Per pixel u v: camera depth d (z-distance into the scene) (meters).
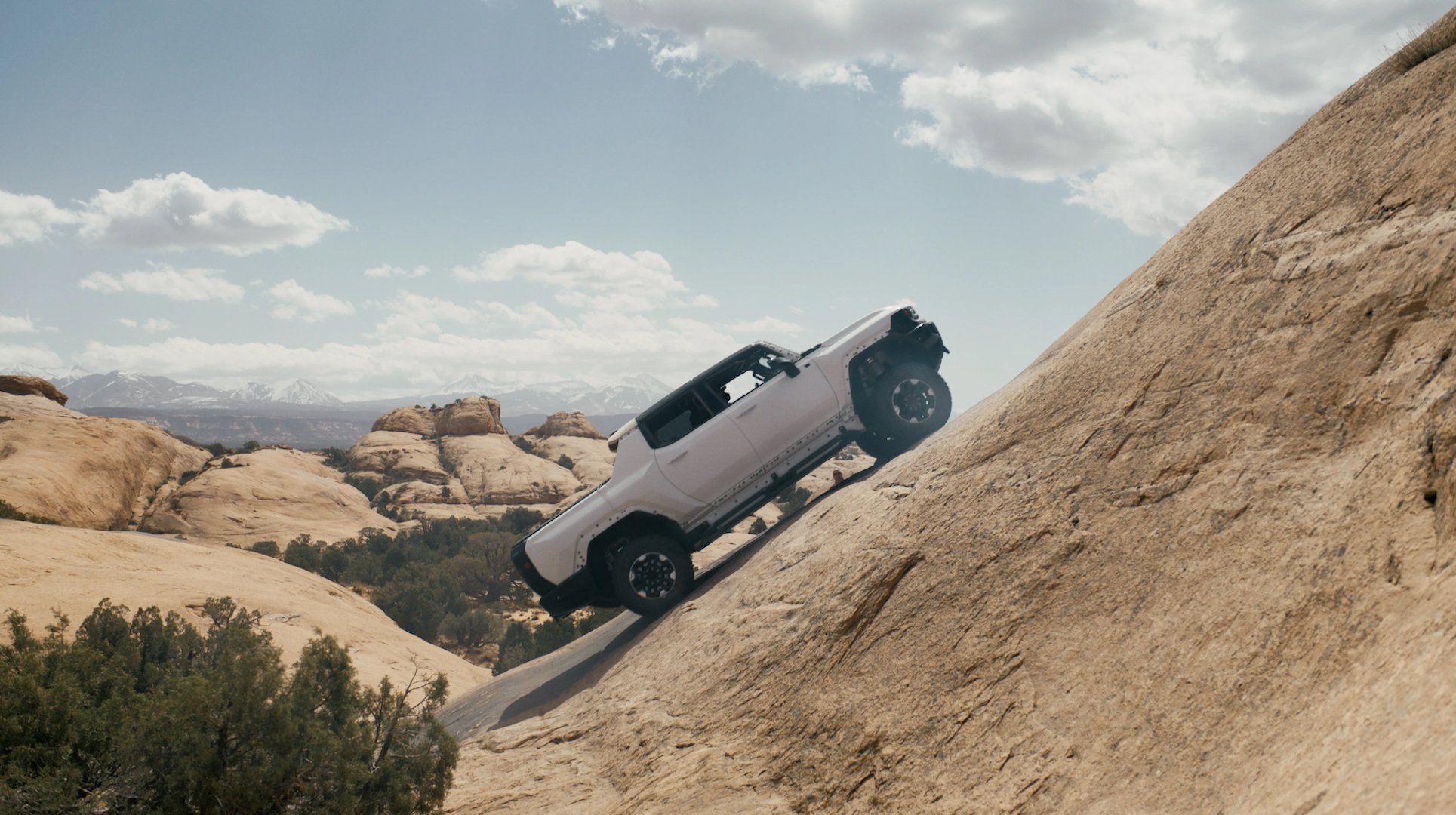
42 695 5.60
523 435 107.56
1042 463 5.18
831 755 4.61
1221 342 4.72
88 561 14.98
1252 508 3.72
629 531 9.20
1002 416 6.16
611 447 9.48
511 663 24.47
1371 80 5.61
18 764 5.30
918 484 6.32
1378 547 3.04
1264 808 2.58
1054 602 4.25
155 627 8.70
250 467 57.12
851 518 6.81
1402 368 3.55
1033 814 3.42
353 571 39.03
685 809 4.95
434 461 87.62
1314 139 5.63
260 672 5.71
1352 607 2.96
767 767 4.93
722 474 9.18
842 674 5.08
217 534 47.34
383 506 72.81
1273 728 2.88
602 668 8.60
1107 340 5.85
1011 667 4.13
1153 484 4.33
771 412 9.22
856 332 9.51
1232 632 3.33
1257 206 5.57
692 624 7.50
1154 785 3.10
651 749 5.90
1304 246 4.69
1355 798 2.26
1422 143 4.43
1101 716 3.54
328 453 91.94
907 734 4.30
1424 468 3.10
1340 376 3.85
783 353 9.85
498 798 6.35
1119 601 3.95
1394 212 4.26
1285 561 3.37
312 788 5.64
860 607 5.40
